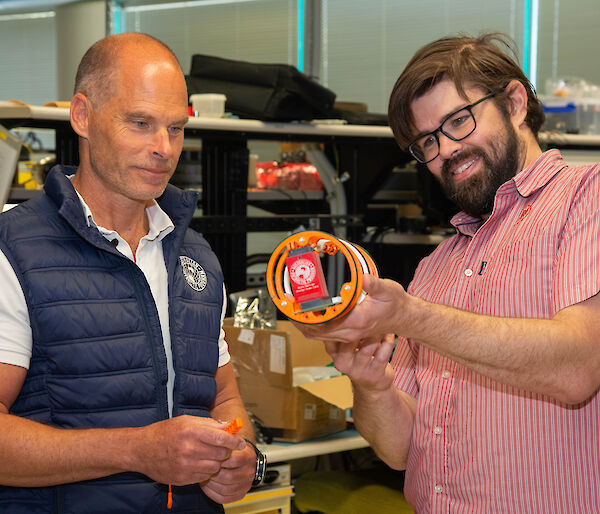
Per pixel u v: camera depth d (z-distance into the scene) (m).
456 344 1.06
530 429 1.27
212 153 2.72
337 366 1.33
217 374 1.54
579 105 3.54
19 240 1.26
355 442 2.29
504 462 1.28
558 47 5.52
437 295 1.45
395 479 2.52
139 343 1.31
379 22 5.81
